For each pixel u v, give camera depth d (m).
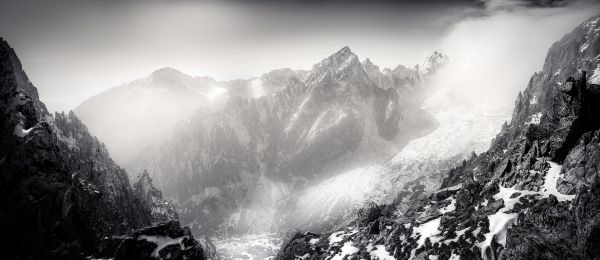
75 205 121.62
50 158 115.38
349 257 157.38
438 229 140.25
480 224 125.69
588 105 133.00
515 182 136.00
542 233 104.94
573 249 97.25
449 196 168.12
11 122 113.00
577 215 98.69
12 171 107.50
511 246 107.06
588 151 118.31
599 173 109.44
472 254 119.44
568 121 132.50
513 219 119.44
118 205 173.00
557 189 120.50
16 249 103.06
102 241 133.75
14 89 118.44
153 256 99.19
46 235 108.38
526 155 140.50
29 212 106.62
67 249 112.25
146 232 102.00
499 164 151.75
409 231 148.88
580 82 135.75
